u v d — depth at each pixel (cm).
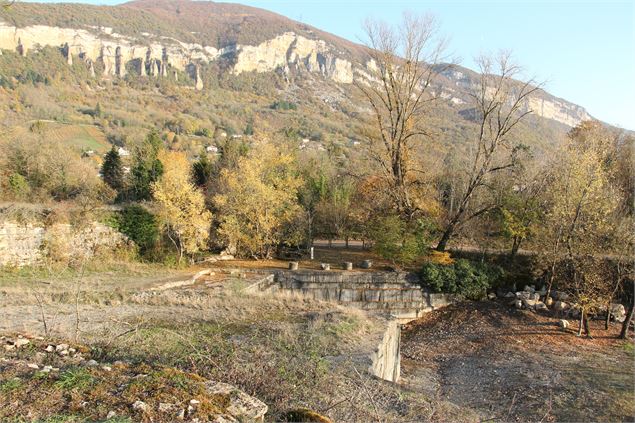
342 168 3875
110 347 754
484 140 2609
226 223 2512
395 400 884
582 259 2092
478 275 2384
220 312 1448
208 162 3634
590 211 2062
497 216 2673
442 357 1725
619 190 2689
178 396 501
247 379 725
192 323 1285
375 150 2761
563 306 2166
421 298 2314
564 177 2248
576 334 1908
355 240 3494
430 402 937
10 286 1631
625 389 1299
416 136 2788
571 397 1244
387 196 2734
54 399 472
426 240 2611
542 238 2295
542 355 1658
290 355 995
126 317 1309
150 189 3066
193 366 723
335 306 1638
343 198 3022
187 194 2345
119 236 2300
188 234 2311
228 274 2220
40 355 632
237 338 1145
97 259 2150
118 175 3681
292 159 2950
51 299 1479
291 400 720
